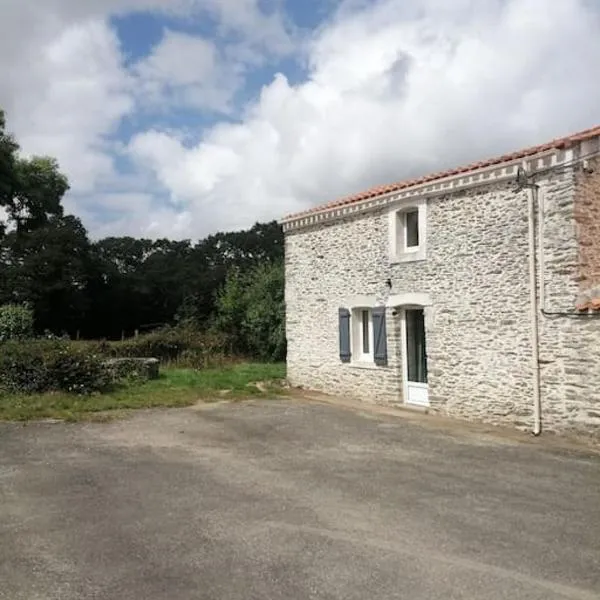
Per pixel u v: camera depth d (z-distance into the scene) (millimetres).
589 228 9789
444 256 11797
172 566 4684
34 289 33469
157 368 16875
